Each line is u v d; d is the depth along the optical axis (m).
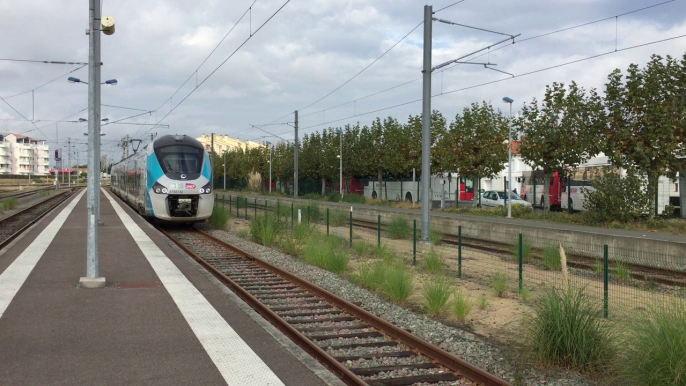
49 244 17.39
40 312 8.88
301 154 61.66
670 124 22.67
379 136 49.16
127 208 37.06
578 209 34.25
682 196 25.52
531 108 28.59
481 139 34.53
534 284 12.90
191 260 14.66
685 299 7.56
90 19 10.77
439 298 10.28
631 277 13.71
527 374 7.00
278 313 10.06
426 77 20.28
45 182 141.62
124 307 9.34
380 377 6.81
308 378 6.20
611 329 7.27
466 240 22.33
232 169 86.56
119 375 6.17
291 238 19.41
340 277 14.12
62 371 6.26
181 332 7.93
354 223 29.41
